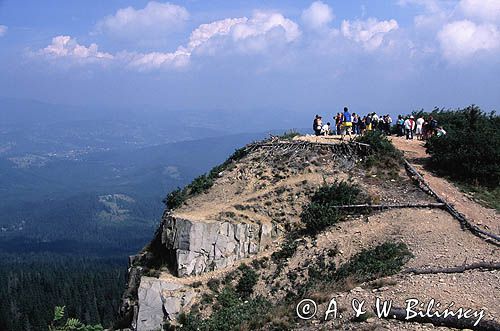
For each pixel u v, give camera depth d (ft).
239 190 111.34
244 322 72.43
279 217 100.68
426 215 88.69
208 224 96.17
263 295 84.43
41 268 525.34
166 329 84.69
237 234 96.58
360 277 71.46
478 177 104.17
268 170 114.62
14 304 377.30
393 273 69.97
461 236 79.15
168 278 93.04
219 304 84.99
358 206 95.14
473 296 57.47
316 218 94.48
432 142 112.78
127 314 93.45
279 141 127.44
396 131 151.33
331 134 142.61
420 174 104.32
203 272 93.76
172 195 117.60
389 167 108.27
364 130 128.26
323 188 100.83
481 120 134.82
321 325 59.16
